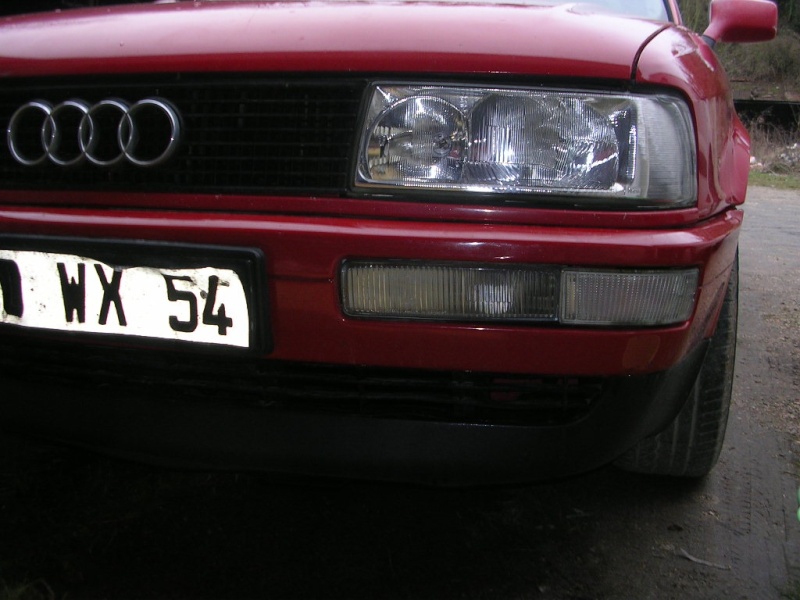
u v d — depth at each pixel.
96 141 1.36
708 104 1.40
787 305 3.62
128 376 1.42
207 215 1.30
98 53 1.39
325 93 1.28
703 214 1.33
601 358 1.25
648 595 1.53
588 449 1.36
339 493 1.87
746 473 2.02
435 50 1.27
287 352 1.29
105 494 1.82
